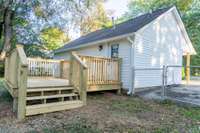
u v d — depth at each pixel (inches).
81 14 563.5
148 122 199.9
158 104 286.0
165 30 458.3
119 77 386.9
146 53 408.8
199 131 174.7
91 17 629.3
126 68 391.5
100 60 346.3
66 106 235.9
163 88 321.4
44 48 843.4
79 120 197.8
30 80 337.4
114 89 377.7
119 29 485.4
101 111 236.5
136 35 382.9
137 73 386.9
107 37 433.1
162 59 450.6
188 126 188.9
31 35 722.8
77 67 262.7
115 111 239.5
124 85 389.1
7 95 305.3
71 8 535.5
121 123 193.2
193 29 886.4
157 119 211.3
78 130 170.2
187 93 350.6
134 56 379.9
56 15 545.3
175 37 488.7
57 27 611.5
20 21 612.4
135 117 217.0
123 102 294.4
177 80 494.6
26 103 218.4
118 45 423.2
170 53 473.4
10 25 526.9
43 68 437.7
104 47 471.5
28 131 164.6
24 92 199.2
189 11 890.1
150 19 430.6
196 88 415.5
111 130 172.9
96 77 338.0
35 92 231.9
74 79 265.4
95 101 293.3
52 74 441.4
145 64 406.3
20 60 201.0
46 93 241.8
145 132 169.8
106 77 357.4
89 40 538.0
